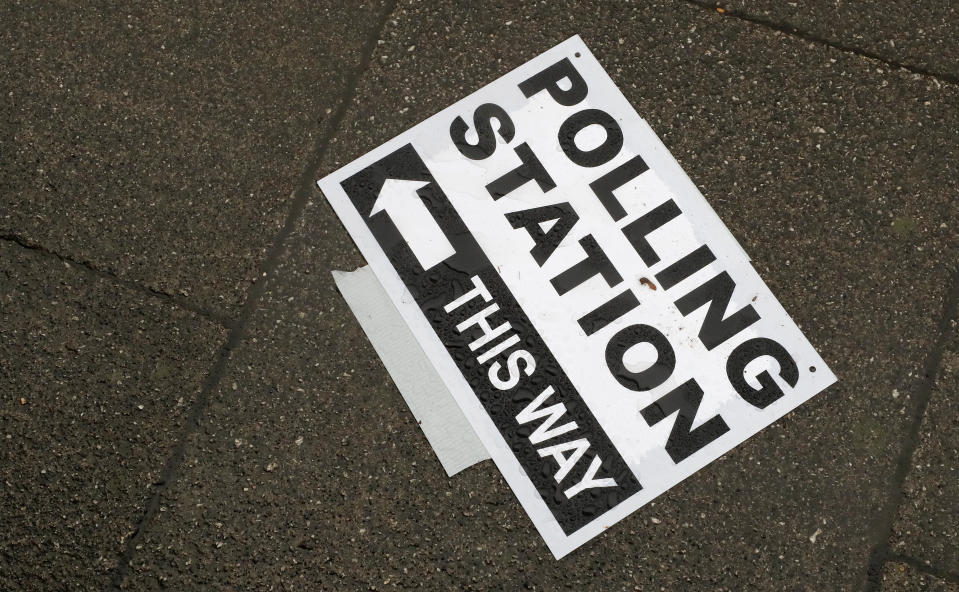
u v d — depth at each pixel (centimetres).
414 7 174
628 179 168
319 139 170
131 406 162
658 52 172
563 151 170
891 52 171
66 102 172
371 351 163
